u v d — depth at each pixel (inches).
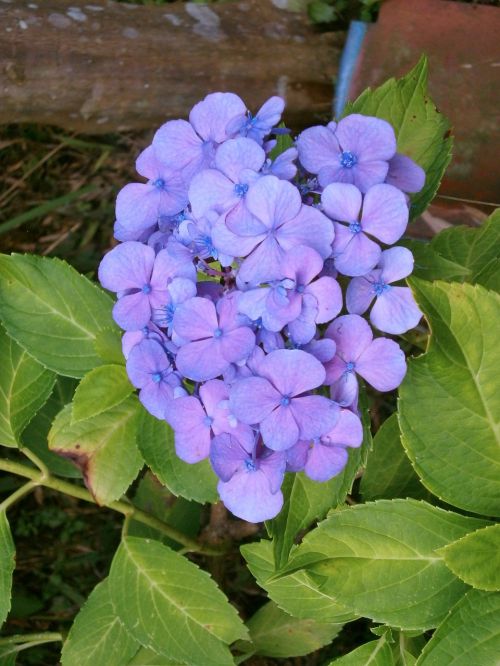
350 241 12.3
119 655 18.2
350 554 14.7
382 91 16.7
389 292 13.1
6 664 19.7
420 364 13.8
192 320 12.4
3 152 27.6
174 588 17.0
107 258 13.6
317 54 24.7
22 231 27.2
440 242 19.2
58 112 24.7
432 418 14.2
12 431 17.0
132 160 27.3
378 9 23.9
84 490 17.9
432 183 16.7
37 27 23.5
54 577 25.4
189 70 24.5
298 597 16.9
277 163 12.5
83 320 16.8
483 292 13.4
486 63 22.0
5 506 17.2
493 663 13.3
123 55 24.1
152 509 21.6
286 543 14.4
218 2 25.2
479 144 21.8
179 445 13.3
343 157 12.6
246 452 12.5
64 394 20.7
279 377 12.0
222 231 12.1
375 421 24.2
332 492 14.5
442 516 14.7
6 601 16.5
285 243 12.1
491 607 13.8
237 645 20.1
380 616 14.5
